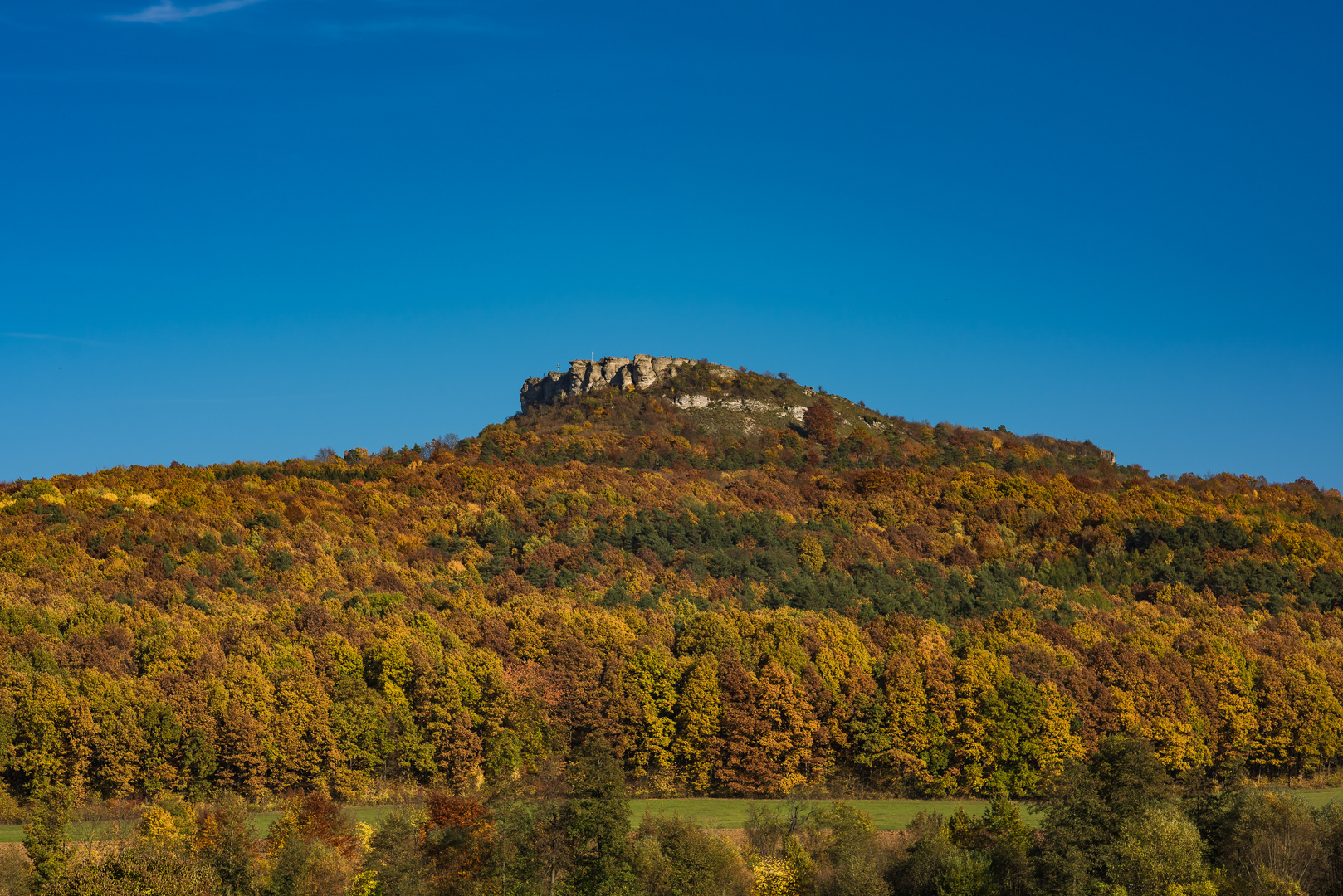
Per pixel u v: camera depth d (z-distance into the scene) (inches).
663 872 2284.7
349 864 2386.8
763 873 2374.5
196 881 2201.0
